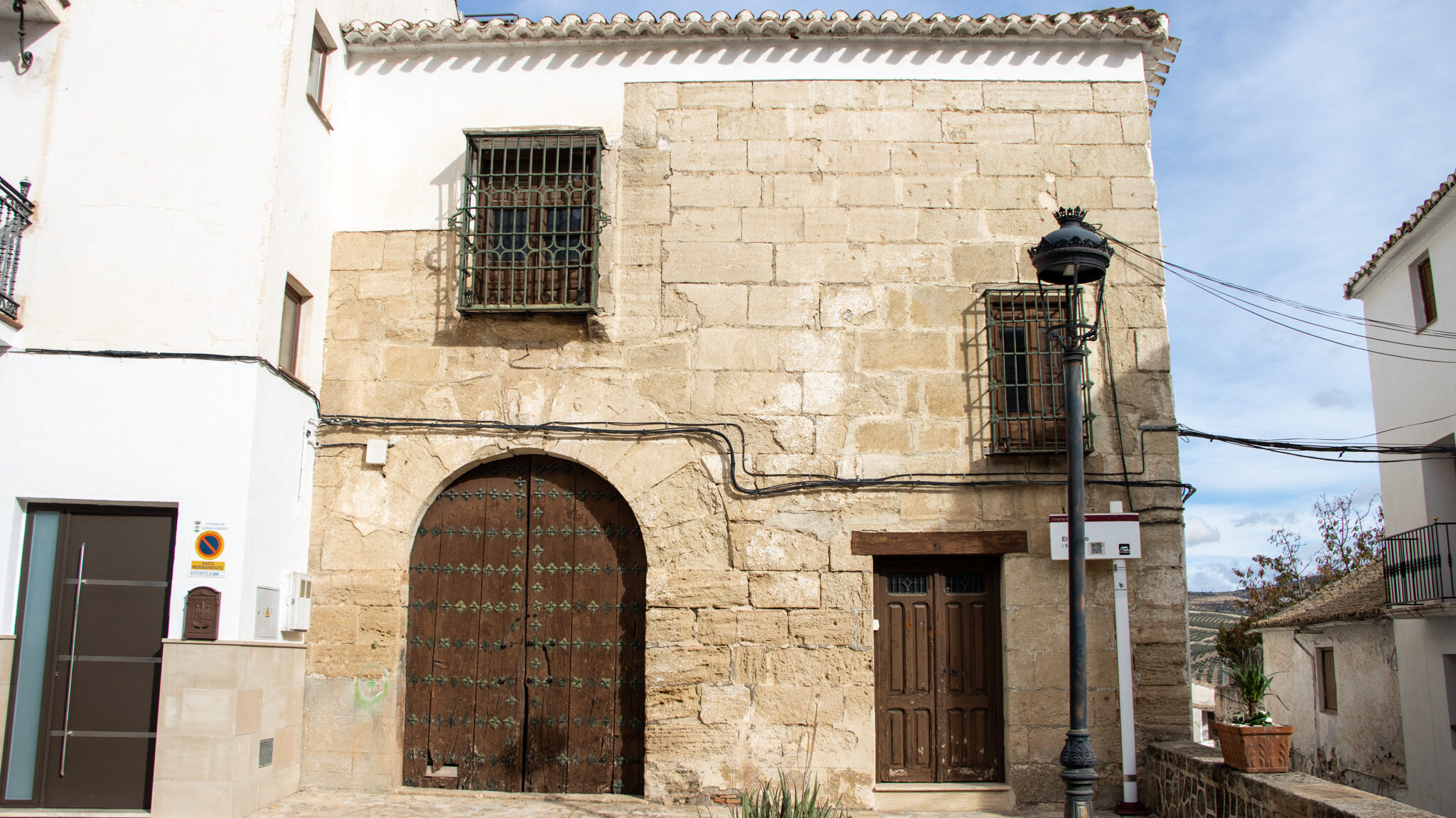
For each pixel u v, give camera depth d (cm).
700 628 748
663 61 829
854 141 814
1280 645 1883
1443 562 1199
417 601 779
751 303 792
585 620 774
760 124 818
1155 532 754
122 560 672
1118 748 729
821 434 772
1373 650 1481
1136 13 813
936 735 753
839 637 746
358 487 777
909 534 758
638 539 781
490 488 796
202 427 670
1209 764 625
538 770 755
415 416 786
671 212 806
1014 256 797
